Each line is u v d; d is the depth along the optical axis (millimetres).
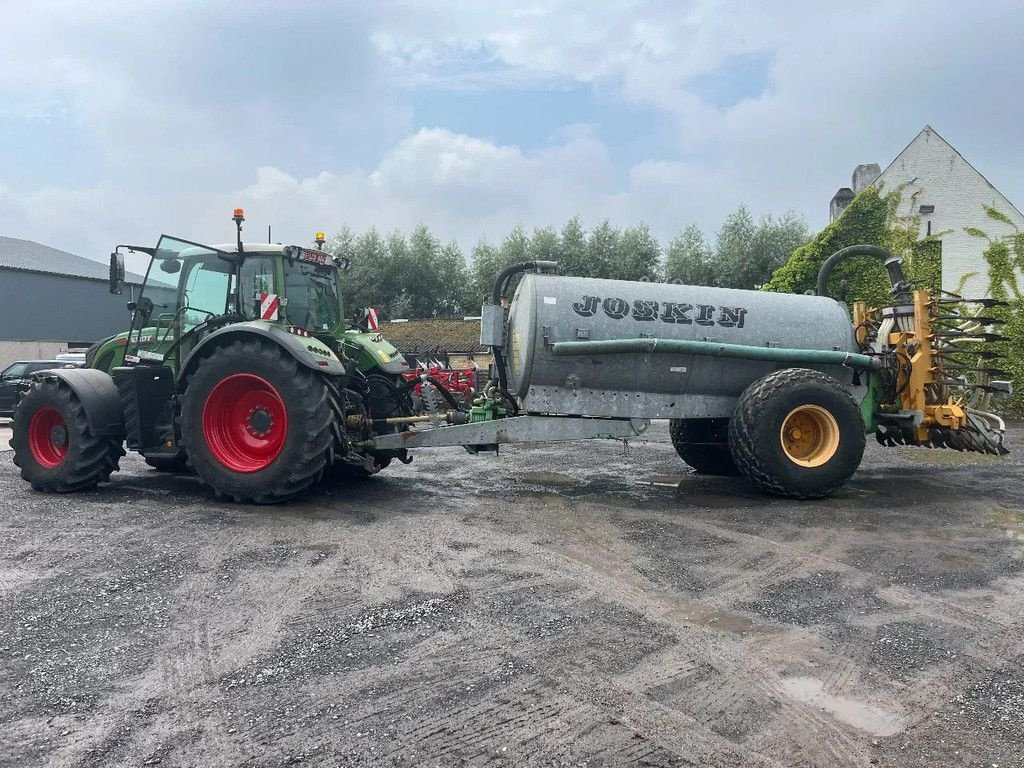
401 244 36469
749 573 4199
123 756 2334
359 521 5453
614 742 2418
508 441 6348
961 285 17484
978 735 2479
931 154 17641
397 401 7395
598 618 3492
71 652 3121
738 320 6668
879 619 3506
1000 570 4258
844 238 17047
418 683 2828
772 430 6078
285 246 6695
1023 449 9703
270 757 2328
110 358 7641
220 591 3885
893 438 7203
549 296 6375
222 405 6113
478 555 4543
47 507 5969
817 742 2428
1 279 31484
